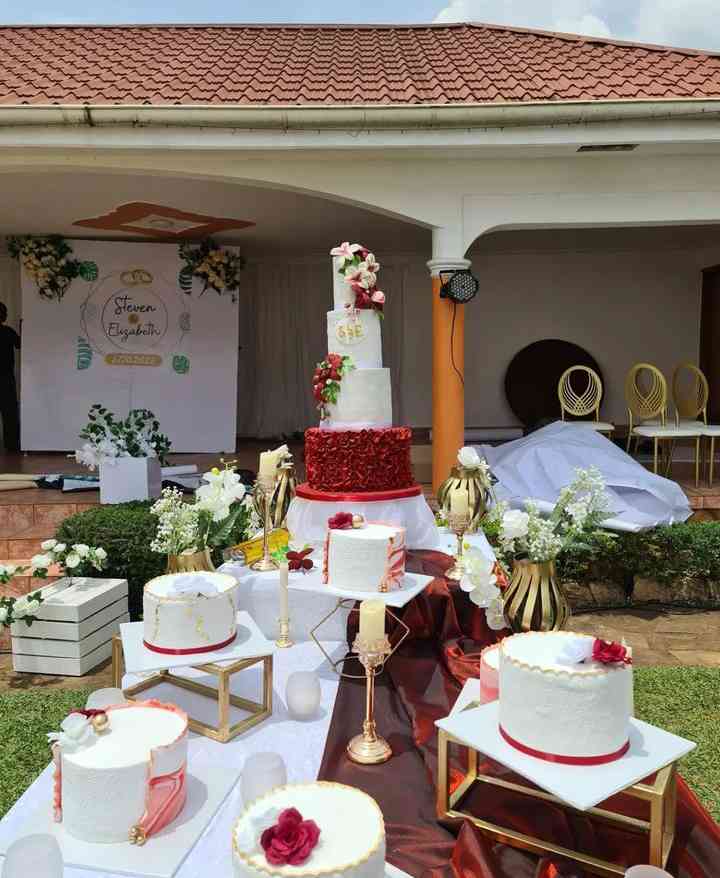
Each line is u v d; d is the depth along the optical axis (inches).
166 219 295.3
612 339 385.7
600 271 383.9
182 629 82.7
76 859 58.0
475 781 73.1
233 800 67.4
